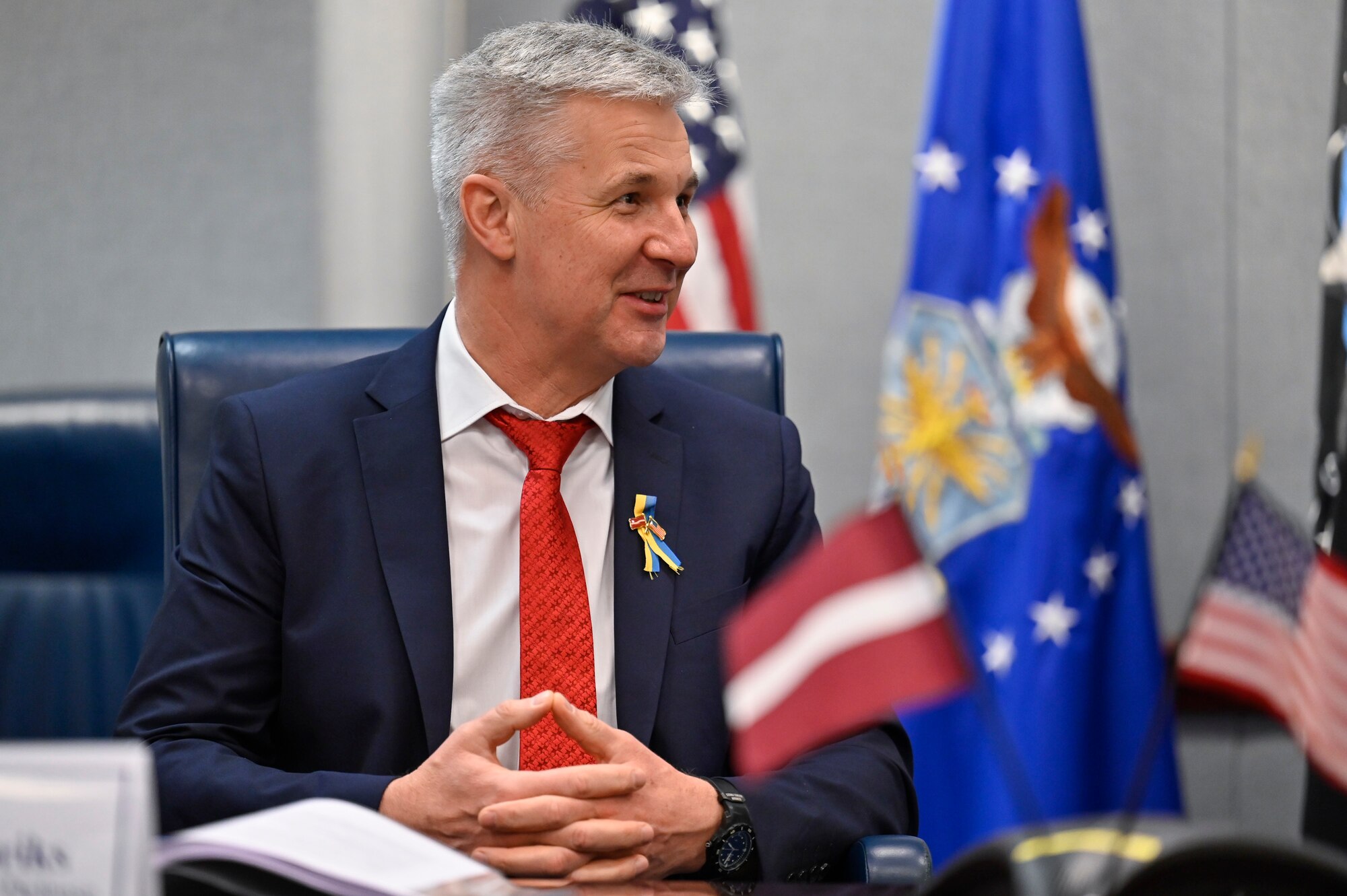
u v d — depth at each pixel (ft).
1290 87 33.88
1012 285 29.43
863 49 33.65
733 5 33.35
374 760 15.75
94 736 20.07
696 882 12.73
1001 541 29.22
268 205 32.89
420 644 15.98
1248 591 8.79
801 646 8.85
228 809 14.33
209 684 15.92
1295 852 7.49
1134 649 29.45
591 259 16.17
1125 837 7.92
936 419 29.43
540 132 16.15
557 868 13.24
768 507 17.69
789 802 14.73
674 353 19.83
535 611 16.30
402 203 30.04
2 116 33.06
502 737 14.05
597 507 17.33
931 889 8.16
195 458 18.13
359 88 29.96
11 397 20.88
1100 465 29.48
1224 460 33.81
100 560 20.56
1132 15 33.58
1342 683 8.92
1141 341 33.65
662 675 16.47
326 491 16.55
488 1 32.35
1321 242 33.78
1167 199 33.73
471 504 16.99
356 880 9.46
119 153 33.04
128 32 33.17
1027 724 28.78
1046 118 29.45
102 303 32.96
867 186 33.63
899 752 16.97
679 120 16.85
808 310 33.40
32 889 7.78
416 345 17.89
